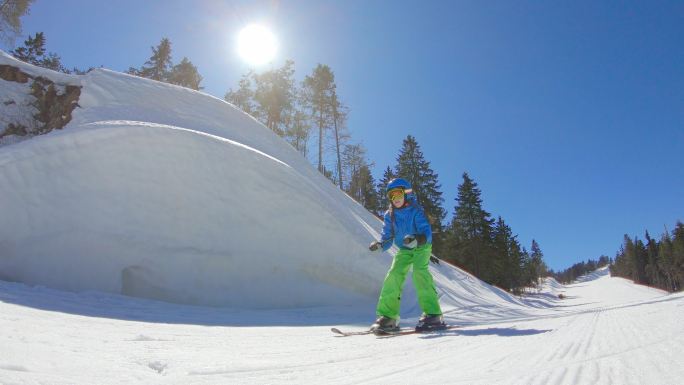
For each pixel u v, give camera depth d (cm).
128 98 1234
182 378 126
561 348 147
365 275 903
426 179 3403
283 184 916
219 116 1477
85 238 666
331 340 265
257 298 771
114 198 721
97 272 658
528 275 6469
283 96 3192
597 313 400
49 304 368
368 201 3628
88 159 729
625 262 10144
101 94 1206
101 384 111
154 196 761
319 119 3212
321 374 131
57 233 645
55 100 1209
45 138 725
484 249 3419
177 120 1265
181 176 805
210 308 588
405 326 466
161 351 181
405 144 3506
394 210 360
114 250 682
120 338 212
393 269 344
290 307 789
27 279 604
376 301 887
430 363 139
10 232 609
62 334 195
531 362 121
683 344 121
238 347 215
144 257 703
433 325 325
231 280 769
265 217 851
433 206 3303
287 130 3256
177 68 3319
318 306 809
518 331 242
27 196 642
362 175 3478
